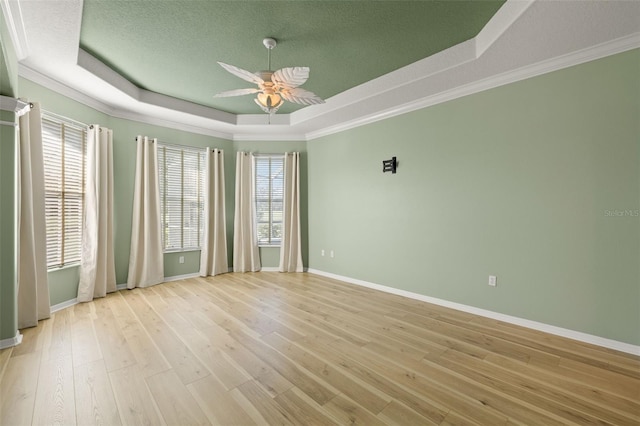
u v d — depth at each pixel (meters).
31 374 2.14
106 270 4.09
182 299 3.94
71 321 3.14
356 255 4.83
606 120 2.59
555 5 2.07
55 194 3.43
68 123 3.56
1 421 1.67
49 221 3.38
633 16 2.19
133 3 2.35
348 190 4.95
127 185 4.46
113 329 2.95
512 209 3.14
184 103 4.47
